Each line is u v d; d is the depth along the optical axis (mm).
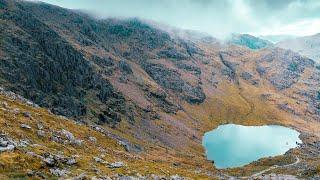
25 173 90562
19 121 151500
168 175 142250
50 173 96688
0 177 85625
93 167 114938
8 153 98562
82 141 176375
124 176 112250
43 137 144125
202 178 176625
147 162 188125
